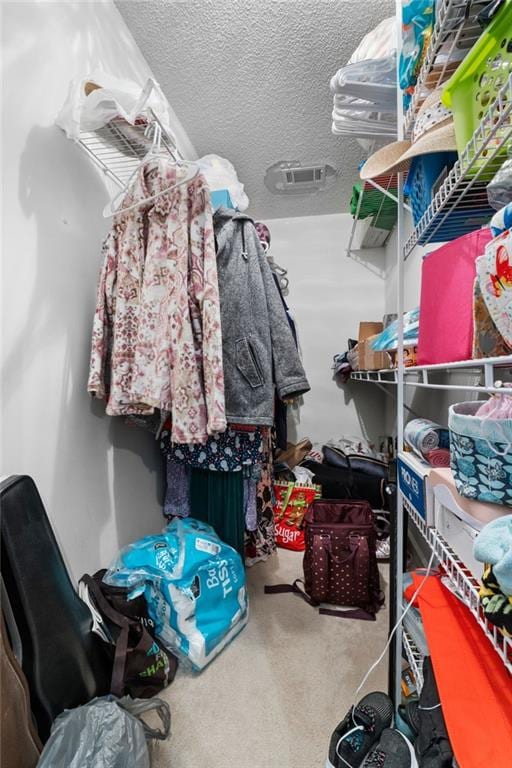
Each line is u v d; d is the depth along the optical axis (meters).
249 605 1.49
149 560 1.20
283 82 1.53
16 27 0.86
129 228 1.10
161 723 0.99
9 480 0.78
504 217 0.48
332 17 1.26
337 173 2.17
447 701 0.52
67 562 1.03
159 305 1.10
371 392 2.67
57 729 0.72
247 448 1.50
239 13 1.26
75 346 1.08
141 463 1.49
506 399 0.57
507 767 0.44
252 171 2.14
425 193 0.84
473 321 0.60
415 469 0.81
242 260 1.25
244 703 1.04
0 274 0.82
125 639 0.94
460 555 0.58
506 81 0.48
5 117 0.84
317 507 1.68
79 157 1.11
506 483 0.48
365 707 0.88
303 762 0.89
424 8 0.73
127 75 1.33
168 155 1.08
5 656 0.67
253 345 1.22
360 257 2.68
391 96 1.06
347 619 1.40
